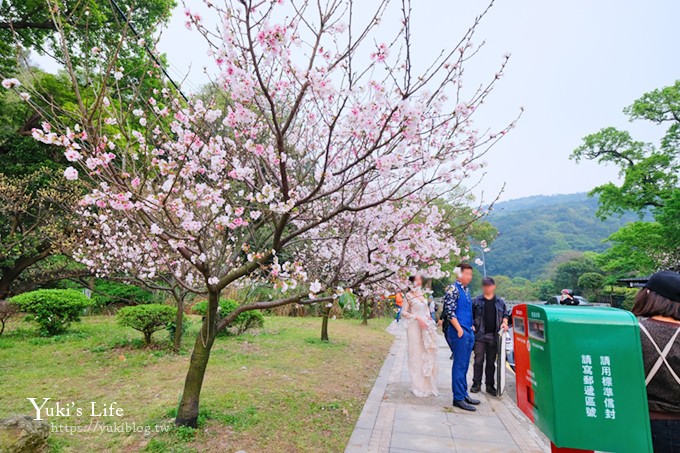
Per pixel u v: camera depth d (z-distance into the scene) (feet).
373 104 10.12
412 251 12.30
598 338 5.99
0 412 12.62
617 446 5.72
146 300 42.73
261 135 13.84
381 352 27.37
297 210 10.56
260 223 13.57
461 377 15.30
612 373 5.88
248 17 8.49
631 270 71.10
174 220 11.36
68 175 8.92
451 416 14.20
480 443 11.79
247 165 12.75
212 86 12.96
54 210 31.30
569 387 5.96
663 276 6.61
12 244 31.91
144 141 12.08
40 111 9.42
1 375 17.06
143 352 21.71
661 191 55.77
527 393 7.54
